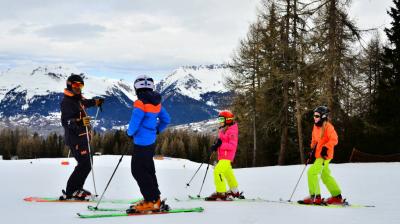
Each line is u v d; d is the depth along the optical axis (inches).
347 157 1160.8
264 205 255.0
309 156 275.7
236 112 1264.8
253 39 1208.8
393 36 1163.9
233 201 285.4
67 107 263.1
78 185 262.1
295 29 980.6
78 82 265.3
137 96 212.8
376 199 288.7
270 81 1078.4
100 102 288.5
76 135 262.8
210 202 277.1
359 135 1130.0
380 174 468.1
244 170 658.8
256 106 1202.6
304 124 1224.2
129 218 189.5
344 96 883.4
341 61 855.7
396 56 1139.3
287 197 329.7
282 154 1141.1
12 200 257.4
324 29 876.0
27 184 358.3
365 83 1135.6
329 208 241.0
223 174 298.7
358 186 368.8
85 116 269.4
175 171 634.8
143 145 211.2
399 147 1091.3
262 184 422.3
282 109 1079.6
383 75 1143.0
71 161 933.8
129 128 209.0
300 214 211.0
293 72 975.0
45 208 222.1
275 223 181.2
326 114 271.3
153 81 215.9
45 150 3885.3
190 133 3799.2
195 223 177.3
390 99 1098.7
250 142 1379.2
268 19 1031.0
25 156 3932.1
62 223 174.2
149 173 213.0
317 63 883.4
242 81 1242.0
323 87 868.6
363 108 1074.7
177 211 210.2
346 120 1021.8
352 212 222.2
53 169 560.4
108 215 194.1
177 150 3361.2
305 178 470.3
